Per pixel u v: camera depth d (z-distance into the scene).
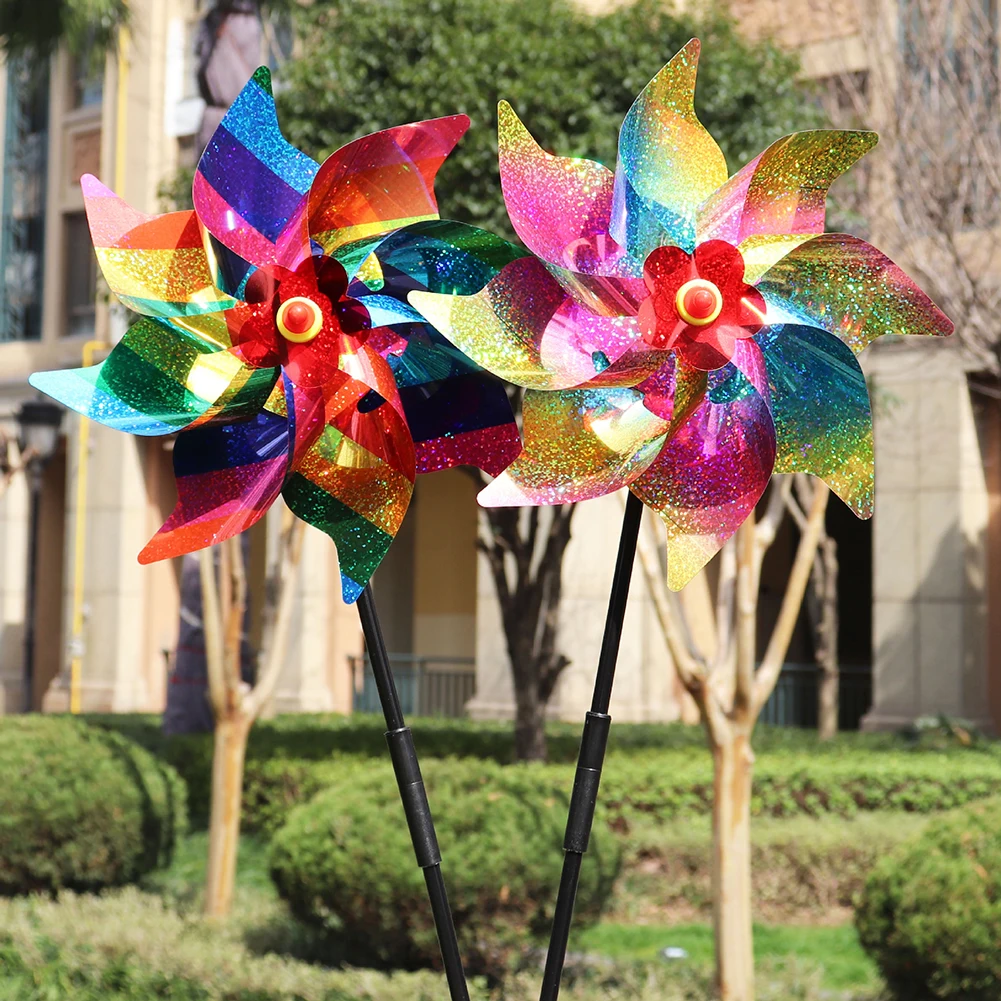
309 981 4.49
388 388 1.67
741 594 4.57
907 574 12.19
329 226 1.72
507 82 7.80
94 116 16.95
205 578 6.16
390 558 16.62
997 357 9.50
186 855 8.10
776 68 8.53
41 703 17.70
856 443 1.74
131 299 1.67
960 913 4.44
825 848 6.97
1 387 17.52
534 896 4.93
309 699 14.61
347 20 8.36
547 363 1.67
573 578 12.57
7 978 4.79
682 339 1.69
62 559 18.22
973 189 9.59
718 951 4.57
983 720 11.93
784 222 1.75
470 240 1.71
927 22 9.45
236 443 1.71
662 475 1.72
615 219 1.70
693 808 7.94
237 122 1.67
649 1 8.46
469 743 10.02
